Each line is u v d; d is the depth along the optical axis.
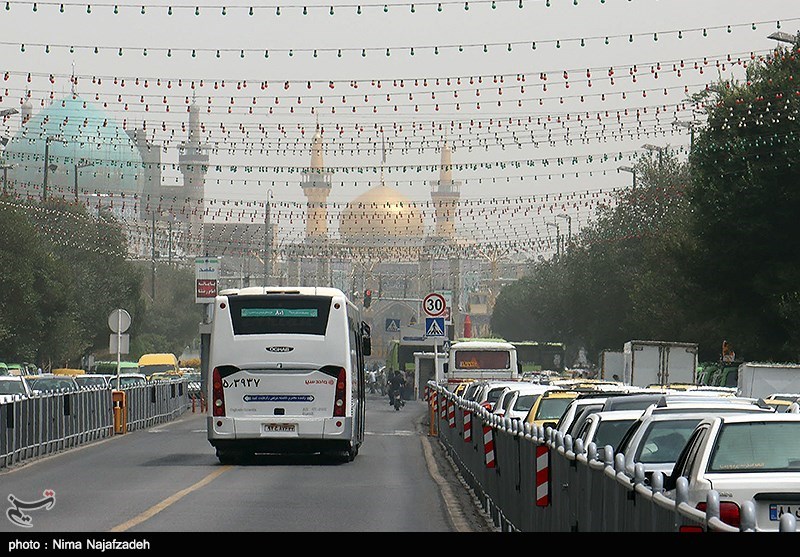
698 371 146.25
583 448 28.66
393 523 42.12
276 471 66.50
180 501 49.12
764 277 119.75
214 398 70.25
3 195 170.88
